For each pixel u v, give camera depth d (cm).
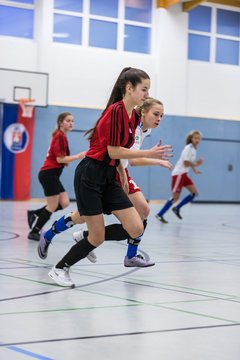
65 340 351
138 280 575
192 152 1368
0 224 1177
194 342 353
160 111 629
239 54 2434
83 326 387
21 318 406
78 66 2142
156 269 652
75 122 2147
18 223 1207
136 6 2241
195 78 2338
